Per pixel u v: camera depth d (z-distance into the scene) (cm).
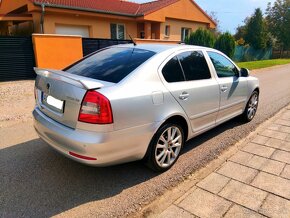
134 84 299
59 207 274
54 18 1427
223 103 442
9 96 779
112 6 1819
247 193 300
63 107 292
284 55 4028
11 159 374
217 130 507
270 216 263
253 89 545
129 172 346
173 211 270
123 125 281
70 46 1157
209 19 2381
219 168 357
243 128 519
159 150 337
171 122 344
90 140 266
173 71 349
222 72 450
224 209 273
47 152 397
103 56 377
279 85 1089
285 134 486
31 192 298
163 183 321
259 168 357
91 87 267
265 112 639
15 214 262
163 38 2022
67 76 297
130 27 1855
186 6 2114
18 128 503
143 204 282
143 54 347
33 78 1110
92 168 353
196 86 371
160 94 317
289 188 310
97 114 266
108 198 291
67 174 337
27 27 1541
